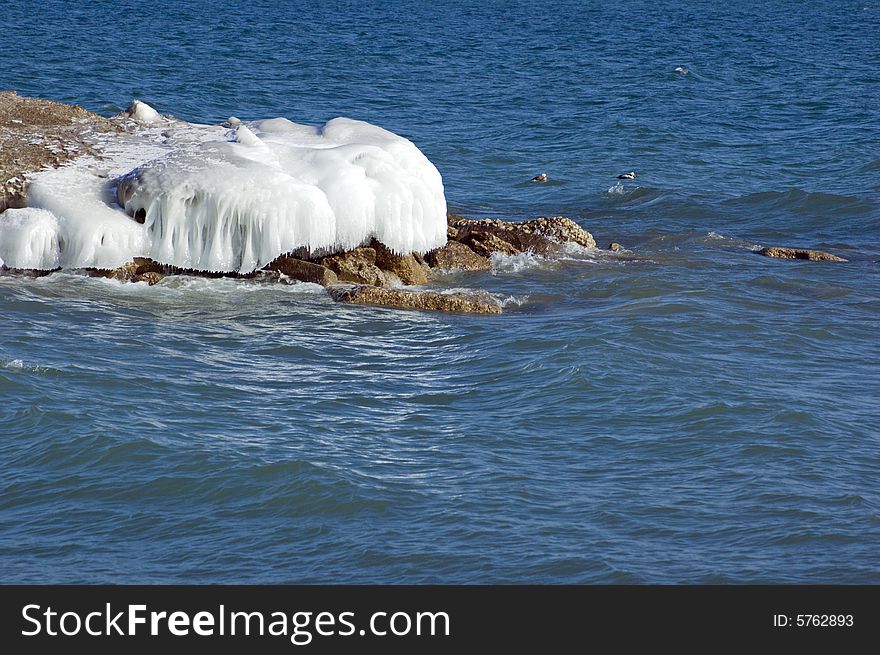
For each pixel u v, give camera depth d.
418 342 29.05
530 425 23.78
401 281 34.34
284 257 33.41
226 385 25.48
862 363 28.45
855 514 20.19
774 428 23.64
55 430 22.47
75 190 33.72
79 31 94.88
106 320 29.38
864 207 46.59
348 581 18.20
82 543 19.02
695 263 37.50
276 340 28.72
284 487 20.72
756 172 53.34
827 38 121.12
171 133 38.31
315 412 24.19
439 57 92.44
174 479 20.95
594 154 56.28
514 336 29.34
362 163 34.94
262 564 18.61
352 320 30.55
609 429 23.64
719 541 19.33
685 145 58.88
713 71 88.31
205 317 30.17
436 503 20.38
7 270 32.09
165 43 91.00
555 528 19.64
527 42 108.50
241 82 73.38
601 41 112.00
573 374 26.25
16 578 18.03
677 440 23.12
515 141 58.91
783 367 27.77
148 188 32.88
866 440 23.34
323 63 84.81
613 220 44.25
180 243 32.94
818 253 38.81
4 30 91.12
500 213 44.78
